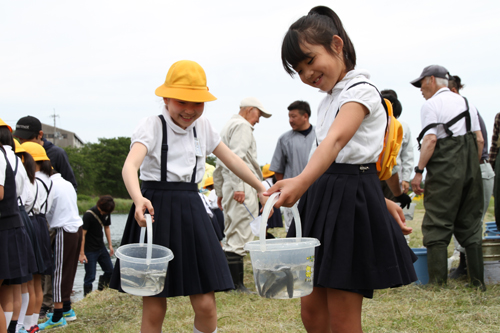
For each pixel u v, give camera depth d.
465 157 4.17
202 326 2.36
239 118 4.94
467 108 4.27
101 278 6.82
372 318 3.32
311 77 1.92
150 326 2.29
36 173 4.36
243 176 2.61
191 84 2.29
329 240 1.86
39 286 4.28
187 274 2.28
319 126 2.10
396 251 1.93
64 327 4.01
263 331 3.21
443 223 4.16
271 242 1.93
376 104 1.85
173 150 2.35
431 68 4.51
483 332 2.96
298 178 1.64
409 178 5.39
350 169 1.91
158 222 2.29
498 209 4.33
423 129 4.32
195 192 2.42
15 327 3.69
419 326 3.09
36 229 4.17
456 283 4.27
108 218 7.34
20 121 4.98
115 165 92.56
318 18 1.92
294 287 1.68
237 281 4.66
